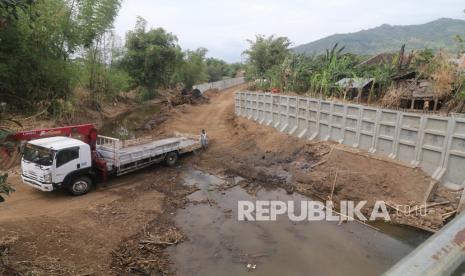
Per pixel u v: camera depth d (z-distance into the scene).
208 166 16.64
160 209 11.70
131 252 8.95
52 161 11.52
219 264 8.52
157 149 15.58
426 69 16.70
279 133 19.56
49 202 11.70
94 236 9.52
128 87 35.97
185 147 17.33
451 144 10.97
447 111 14.55
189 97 39.06
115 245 9.23
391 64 19.95
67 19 20.22
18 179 13.73
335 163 14.30
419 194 11.10
